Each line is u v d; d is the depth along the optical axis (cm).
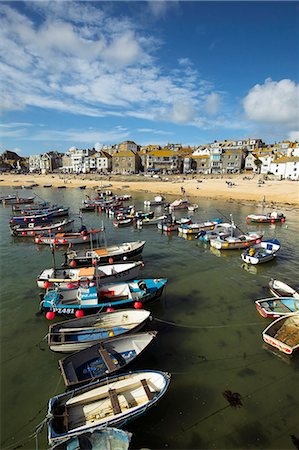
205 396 1173
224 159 12575
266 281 2273
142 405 1017
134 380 1148
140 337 1392
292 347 1345
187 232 3725
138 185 9688
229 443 988
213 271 2475
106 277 2005
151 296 1825
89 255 2597
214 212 5391
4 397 1173
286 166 10612
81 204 6475
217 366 1337
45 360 1383
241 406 1127
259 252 2777
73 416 1016
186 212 5412
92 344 1345
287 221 4603
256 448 972
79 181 11481
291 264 2658
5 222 4681
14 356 1408
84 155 15300
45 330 1612
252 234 3416
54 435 903
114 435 907
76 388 1139
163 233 3862
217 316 1753
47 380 1262
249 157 12538
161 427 1041
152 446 977
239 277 2348
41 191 9194
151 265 2616
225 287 2158
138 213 4769
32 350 1452
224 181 9650
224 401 1150
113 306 1672
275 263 2680
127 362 1234
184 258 2814
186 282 2244
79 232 3547
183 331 1600
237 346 1476
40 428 1038
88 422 995
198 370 1311
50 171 16625
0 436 1023
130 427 1039
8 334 1575
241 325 1658
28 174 15388
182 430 1031
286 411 1108
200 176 11362
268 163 11562
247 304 1902
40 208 5566
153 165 13388
